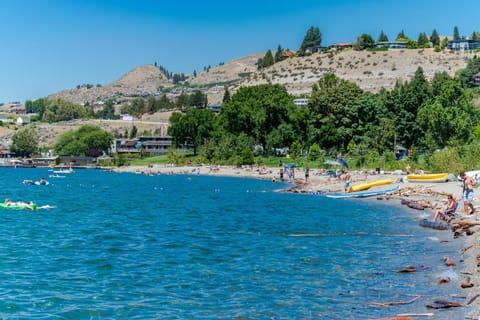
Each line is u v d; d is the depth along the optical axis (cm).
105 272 3391
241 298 2778
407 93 16475
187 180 13950
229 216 6319
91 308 2644
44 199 8856
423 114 13112
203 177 15162
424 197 7506
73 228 5366
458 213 5281
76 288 3003
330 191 9388
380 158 13300
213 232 5044
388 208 6781
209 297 2812
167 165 19788
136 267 3528
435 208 6372
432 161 10400
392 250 3922
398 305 2541
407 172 10506
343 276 3164
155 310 2608
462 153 10038
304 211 6675
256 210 6900
